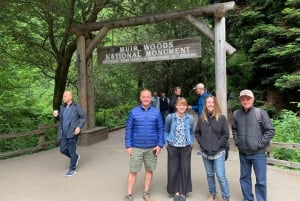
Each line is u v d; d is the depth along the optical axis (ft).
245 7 39.17
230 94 39.86
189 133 16.62
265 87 37.29
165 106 38.83
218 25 27.61
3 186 19.30
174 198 16.34
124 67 79.10
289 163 20.97
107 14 49.70
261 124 14.75
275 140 24.50
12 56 43.52
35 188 18.85
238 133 15.21
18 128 41.63
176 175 16.75
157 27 72.43
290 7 32.71
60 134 21.84
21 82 49.70
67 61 42.39
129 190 16.71
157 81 81.20
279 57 32.89
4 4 30.58
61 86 43.04
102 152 28.84
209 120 15.78
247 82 39.63
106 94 74.79
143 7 43.45
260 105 36.27
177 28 70.44
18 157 27.27
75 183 19.70
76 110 21.98
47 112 52.90
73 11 38.52
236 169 21.85
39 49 45.19
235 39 42.19
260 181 14.88
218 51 27.58
